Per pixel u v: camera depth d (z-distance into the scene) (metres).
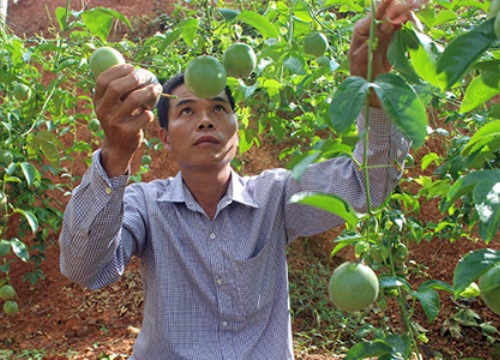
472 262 1.25
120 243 2.11
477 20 3.10
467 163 1.73
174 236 2.22
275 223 2.31
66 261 1.89
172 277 2.21
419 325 4.72
